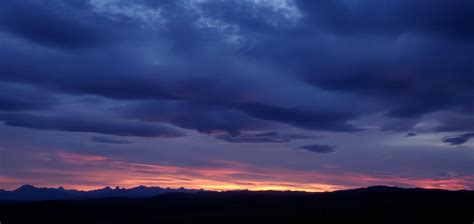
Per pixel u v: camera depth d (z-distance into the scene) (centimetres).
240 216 5666
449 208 5675
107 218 6056
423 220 5053
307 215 5566
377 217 5312
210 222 5275
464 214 5325
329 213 5672
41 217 5953
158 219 5612
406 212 5566
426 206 5856
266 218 5456
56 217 5991
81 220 5866
